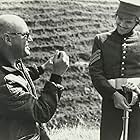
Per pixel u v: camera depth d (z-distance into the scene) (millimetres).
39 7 17344
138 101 5750
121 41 5824
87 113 12547
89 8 17828
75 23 16656
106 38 5879
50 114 4379
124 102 5629
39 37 15453
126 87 5641
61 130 10500
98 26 16812
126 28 5691
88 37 15992
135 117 5812
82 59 14852
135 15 5582
